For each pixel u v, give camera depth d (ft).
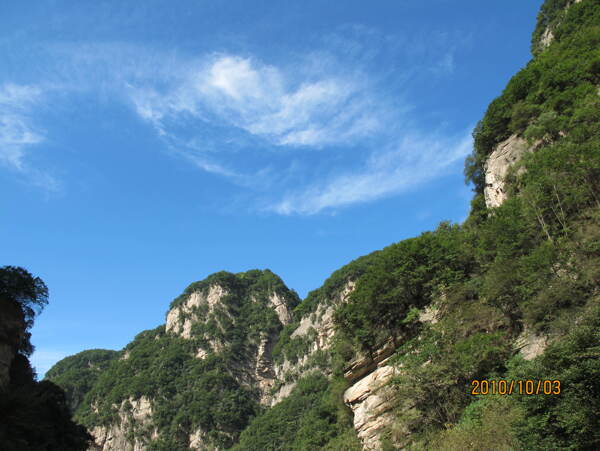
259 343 597.11
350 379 165.27
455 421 111.75
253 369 572.51
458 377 117.19
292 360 523.70
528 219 136.26
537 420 75.10
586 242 112.47
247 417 490.49
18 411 155.53
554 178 132.26
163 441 469.98
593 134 139.85
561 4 285.23
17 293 201.05
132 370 586.45
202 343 590.55
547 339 102.78
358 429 143.54
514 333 118.73
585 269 105.60
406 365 124.98
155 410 506.48
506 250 132.87
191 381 536.42
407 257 160.45
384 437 130.11
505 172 174.81
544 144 162.30
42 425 163.53
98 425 523.29
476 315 126.11
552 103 171.22
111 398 544.21
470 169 223.10
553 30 274.77
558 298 104.99
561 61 188.44
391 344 151.94
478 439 89.10
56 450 170.60
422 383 119.34
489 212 169.99
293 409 403.34
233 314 640.99
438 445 103.86
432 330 128.98
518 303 118.21
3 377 177.17
